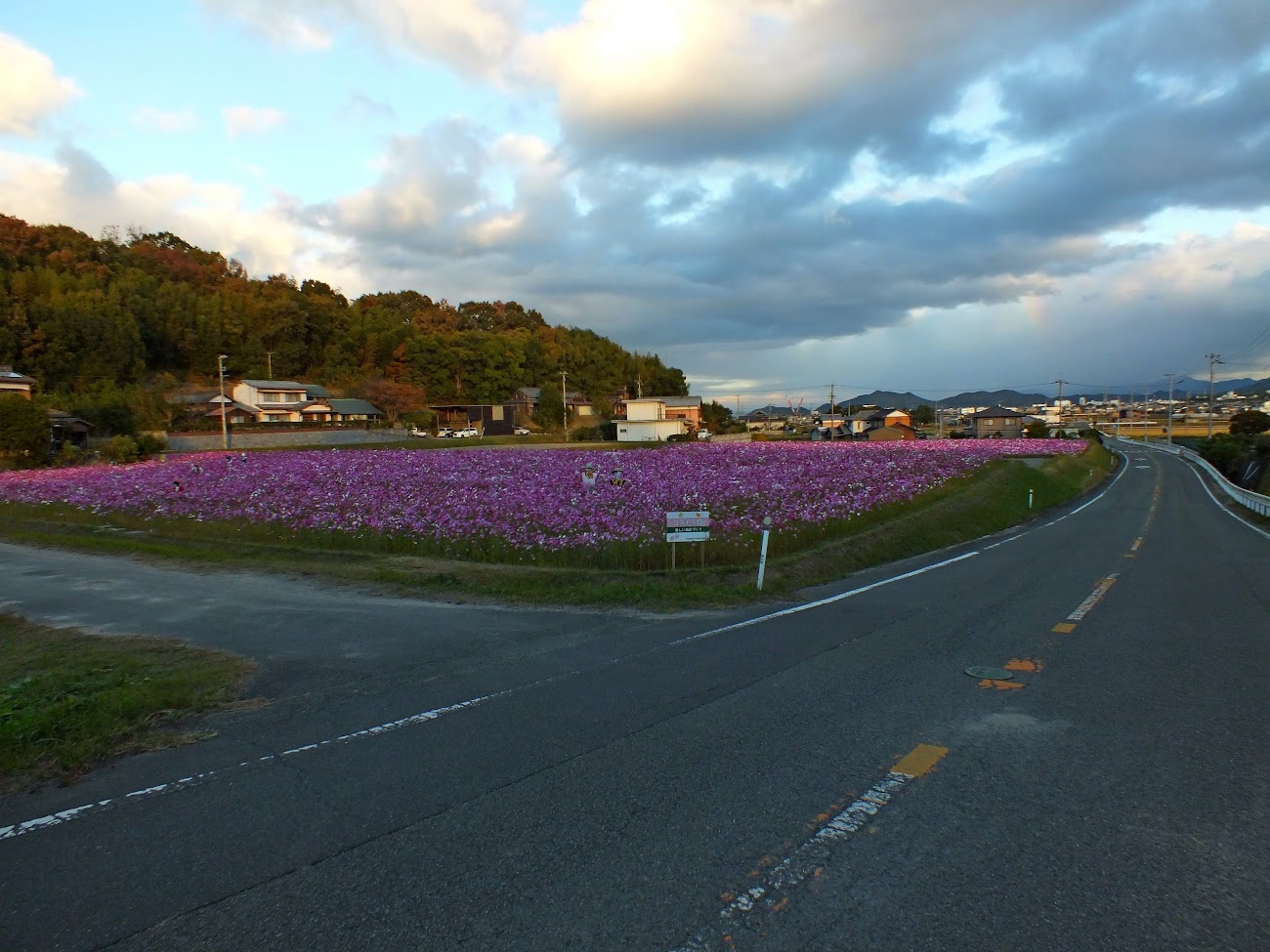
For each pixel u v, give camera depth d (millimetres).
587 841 3803
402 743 5227
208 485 24391
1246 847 3639
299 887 3447
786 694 6090
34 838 3980
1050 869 3461
